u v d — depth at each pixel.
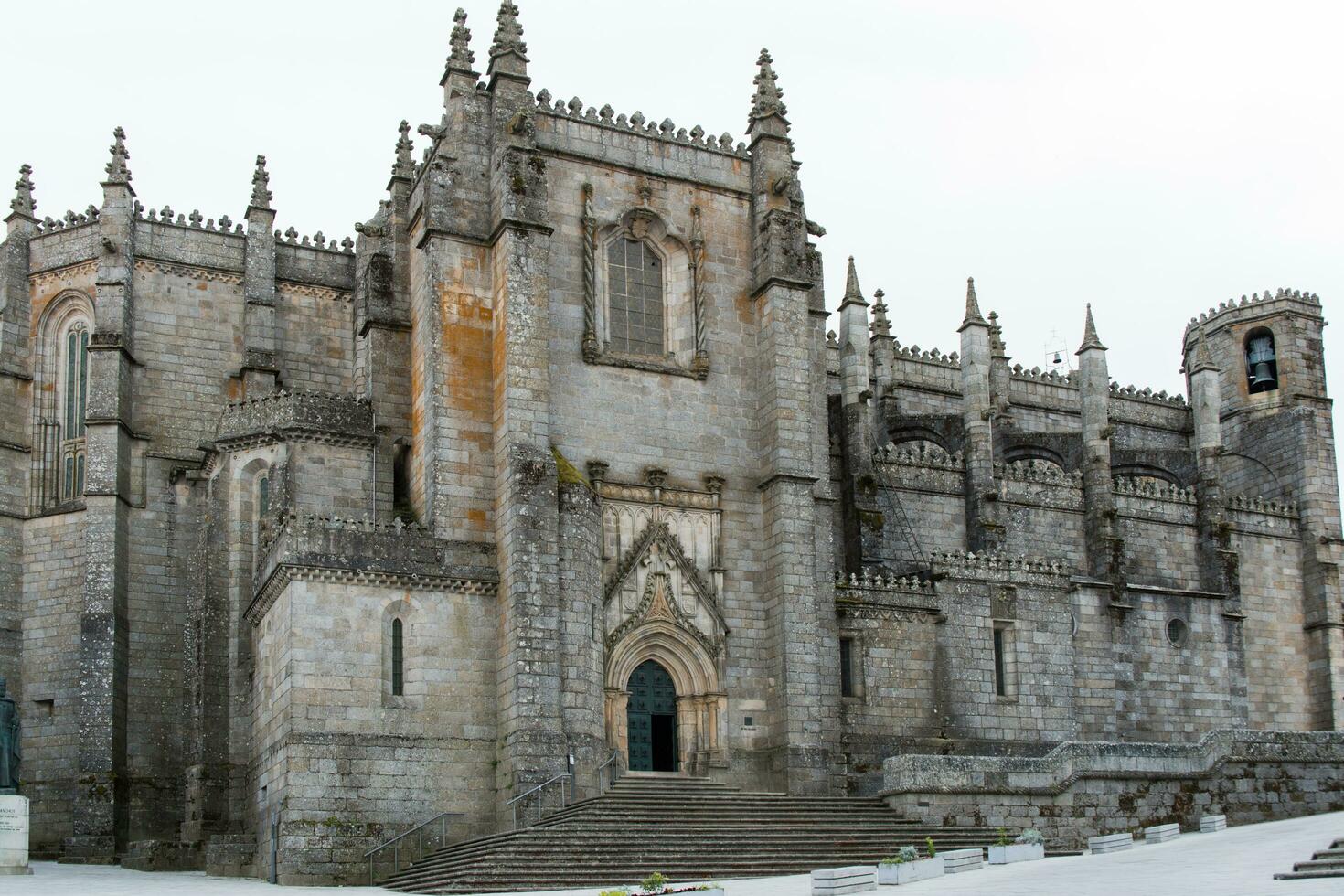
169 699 65.75
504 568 56.38
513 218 58.97
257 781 57.06
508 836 48.75
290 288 72.56
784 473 61.91
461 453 58.25
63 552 67.56
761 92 66.19
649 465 61.28
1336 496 90.50
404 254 65.50
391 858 52.25
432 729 54.47
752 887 42.06
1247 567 85.88
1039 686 66.69
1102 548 79.75
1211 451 84.81
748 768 59.94
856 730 62.81
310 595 53.69
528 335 58.25
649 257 64.25
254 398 64.31
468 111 61.66
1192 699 78.38
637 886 43.94
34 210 71.88
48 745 65.69
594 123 63.34
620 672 58.53
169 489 68.12
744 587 61.84
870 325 90.50
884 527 76.38
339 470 62.31
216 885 50.12
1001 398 91.12
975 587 66.62
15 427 69.31
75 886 48.94
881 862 40.53
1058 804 53.88
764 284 64.06
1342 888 30.89
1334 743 58.06
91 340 67.12
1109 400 93.69
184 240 71.00
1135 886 34.78
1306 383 93.06
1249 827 52.84
